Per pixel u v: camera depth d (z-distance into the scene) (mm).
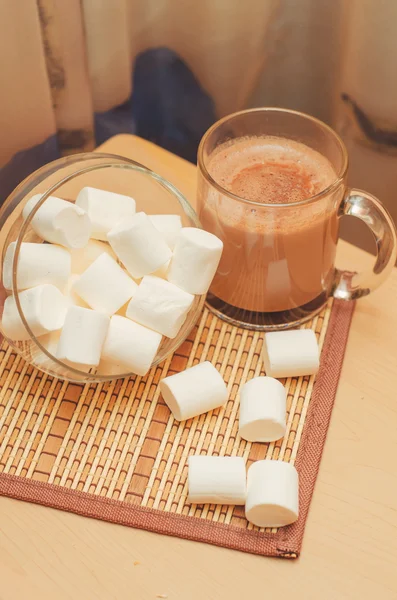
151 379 643
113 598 565
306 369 632
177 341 629
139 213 619
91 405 631
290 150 663
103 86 807
